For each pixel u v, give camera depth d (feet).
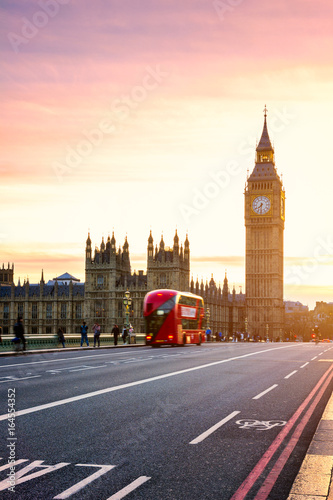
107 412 51.78
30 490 29.63
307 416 51.49
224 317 646.74
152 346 209.87
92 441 40.37
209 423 47.52
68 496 28.81
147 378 80.48
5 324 563.07
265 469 34.04
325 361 121.60
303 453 38.06
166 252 517.14
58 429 44.11
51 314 552.82
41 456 36.11
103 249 537.24
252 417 50.57
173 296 194.08
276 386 73.00
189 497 28.99
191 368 98.73
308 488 28.45
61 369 94.84
